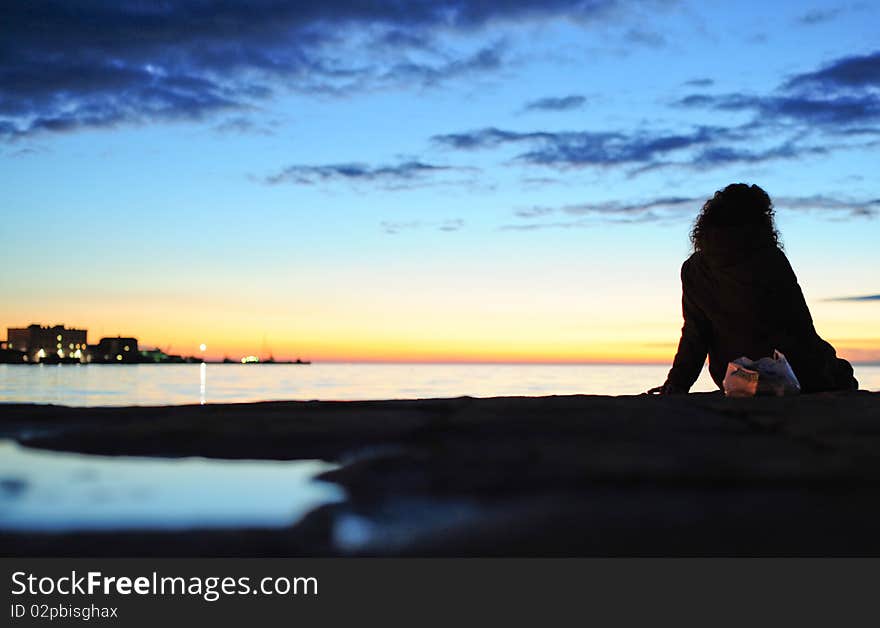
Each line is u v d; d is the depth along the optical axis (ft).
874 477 5.34
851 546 3.96
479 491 5.08
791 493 4.98
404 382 208.54
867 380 197.88
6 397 99.60
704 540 4.05
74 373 286.87
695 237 14.82
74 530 4.33
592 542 4.03
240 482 5.63
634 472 5.54
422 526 4.33
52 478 5.82
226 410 10.46
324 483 5.47
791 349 13.94
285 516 4.63
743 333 14.15
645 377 300.20
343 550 3.98
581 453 6.32
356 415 9.48
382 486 5.25
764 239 13.97
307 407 10.79
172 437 7.70
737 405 10.26
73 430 8.23
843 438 7.05
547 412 9.66
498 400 11.74
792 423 8.09
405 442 7.17
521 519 4.43
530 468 5.72
